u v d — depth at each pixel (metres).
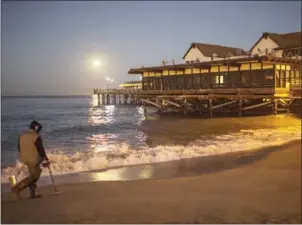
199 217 4.77
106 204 5.60
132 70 42.44
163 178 8.21
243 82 30.86
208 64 31.94
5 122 35.81
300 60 30.55
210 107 29.52
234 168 8.90
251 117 26.20
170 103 34.56
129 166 10.41
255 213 4.87
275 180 6.90
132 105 63.72
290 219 4.59
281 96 26.95
